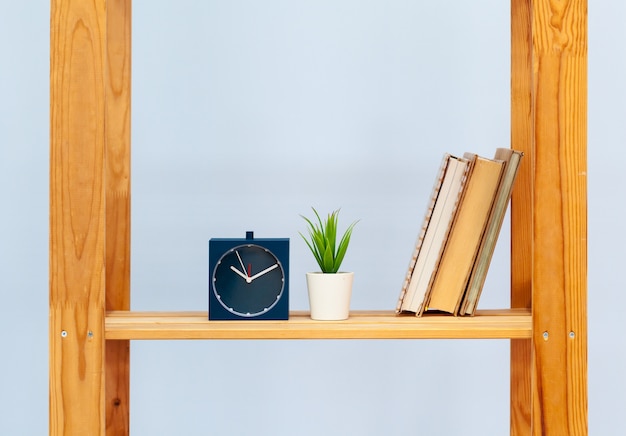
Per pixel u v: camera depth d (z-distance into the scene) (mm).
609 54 1968
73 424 1200
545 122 1229
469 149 1952
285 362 1996
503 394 2010
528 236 1468
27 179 1944
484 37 1952
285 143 1940
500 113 1952
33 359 1975
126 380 1472
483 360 2008
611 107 1965
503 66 1954
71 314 1201
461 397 2006
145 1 1925
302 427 2000
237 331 1240
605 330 1984
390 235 1952
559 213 1229
